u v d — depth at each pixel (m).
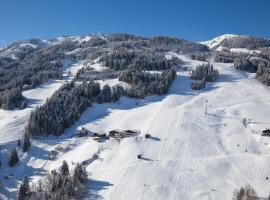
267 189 93.00
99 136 128.88
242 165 105.38
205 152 114.00
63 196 87.56
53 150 127.38
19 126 147.00
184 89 188.25
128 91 176.75
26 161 122.06
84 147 125.19
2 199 100.25
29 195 92.00
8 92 186.88
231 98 169.88
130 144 118.75
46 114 144.62
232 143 121.31
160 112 149.75
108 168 104.94
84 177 96.88
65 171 100.19
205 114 146.12
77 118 151.88
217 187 94.56
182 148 116.00
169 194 90.94
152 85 179.00
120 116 152.88
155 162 106.75
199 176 99.62
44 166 118.69
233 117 144.25
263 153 114.38
